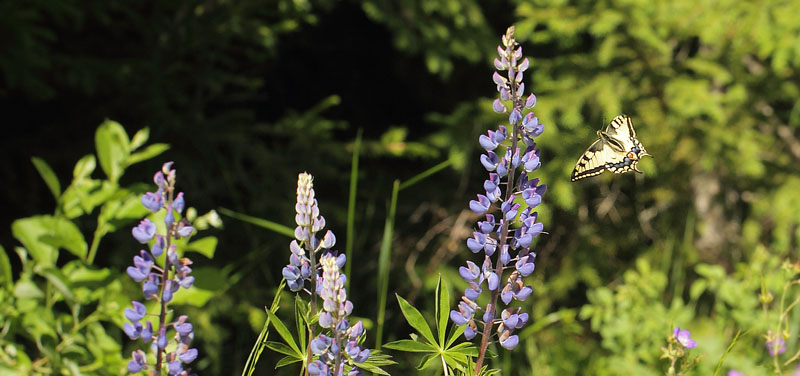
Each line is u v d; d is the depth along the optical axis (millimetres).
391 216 2754
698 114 4617
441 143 4664
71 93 4160
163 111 4117
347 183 5094
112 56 4371
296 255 1524
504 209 1508
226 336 4125
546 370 4691
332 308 1410
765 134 5227
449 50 4613
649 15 4453
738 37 4520
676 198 5301
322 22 5340
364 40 5488
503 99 1519
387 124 5656
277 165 4477
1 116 4168
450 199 5328
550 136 4387
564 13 4469
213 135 4332
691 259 5145
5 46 3576
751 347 3672
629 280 3984
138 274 1322
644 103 4676
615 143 2061
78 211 2430
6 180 4125
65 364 2312
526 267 1519
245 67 5109
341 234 4973
